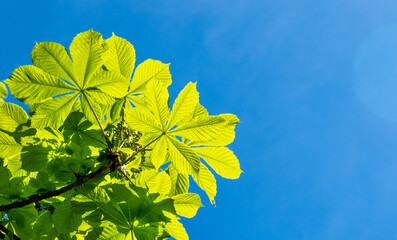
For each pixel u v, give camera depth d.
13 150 1.84
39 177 1.83
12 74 1.81
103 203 1.79
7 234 1.84
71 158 1.84
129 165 1.88
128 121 1.81
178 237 1.84
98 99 1.86
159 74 1.91
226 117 1.85
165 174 1.88
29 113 1.89
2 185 1.83
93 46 1.82
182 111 1.82
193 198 1.86
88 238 1.76
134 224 1.78
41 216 1.86
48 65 1.82
